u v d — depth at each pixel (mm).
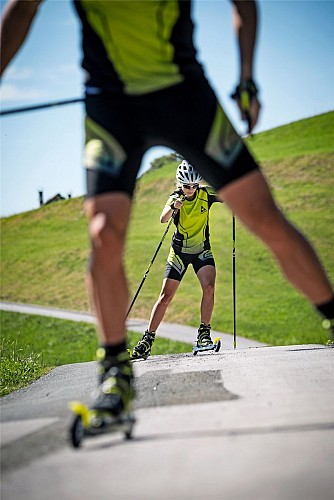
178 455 2934
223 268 36500
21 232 51844
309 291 3252
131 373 3305
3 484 2748
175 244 8383
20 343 13305
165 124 3217
